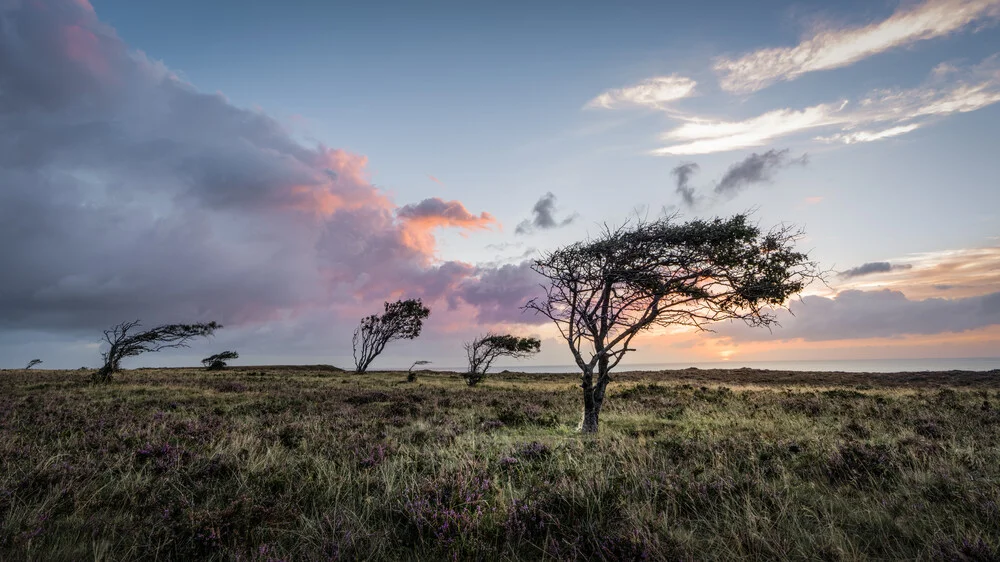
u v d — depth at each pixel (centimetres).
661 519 454
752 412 1504
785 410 1531
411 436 1033
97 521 461
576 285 1341
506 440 1012
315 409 1619
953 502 508
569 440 970
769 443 854
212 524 432
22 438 895
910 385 3256
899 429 1037
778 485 582
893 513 485
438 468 688
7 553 388
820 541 413
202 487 580
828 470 640
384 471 650
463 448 852
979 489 521
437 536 432
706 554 401
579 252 1341
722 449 775
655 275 1290
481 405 1833
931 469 619
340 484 586
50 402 1582
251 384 2870
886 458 679
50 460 659
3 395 1895
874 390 2533
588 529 441
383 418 1386
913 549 404
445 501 510
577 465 653
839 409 1481
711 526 459
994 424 1079
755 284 1232
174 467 666
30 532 412
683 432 1098
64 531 449
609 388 2856
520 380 4684
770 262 1252
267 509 479
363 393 2316
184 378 3362
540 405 1902
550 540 426
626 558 383
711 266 1282
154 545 424
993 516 452
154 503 517
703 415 1481
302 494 569
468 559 395
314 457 749
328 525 454
